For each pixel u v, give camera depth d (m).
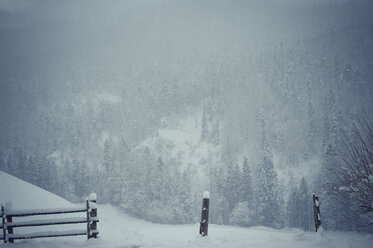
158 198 83.00
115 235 14.87
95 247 7.82
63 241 8.69
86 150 167.88
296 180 109.25
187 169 130.50
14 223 8.83
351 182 10.73
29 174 107.56
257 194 83.50
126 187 90.88
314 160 131.88
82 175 107.25
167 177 86.81
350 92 185.00
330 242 7.37
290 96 188.50
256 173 90.50
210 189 98.62
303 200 74.69
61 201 17.67
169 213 78.94
